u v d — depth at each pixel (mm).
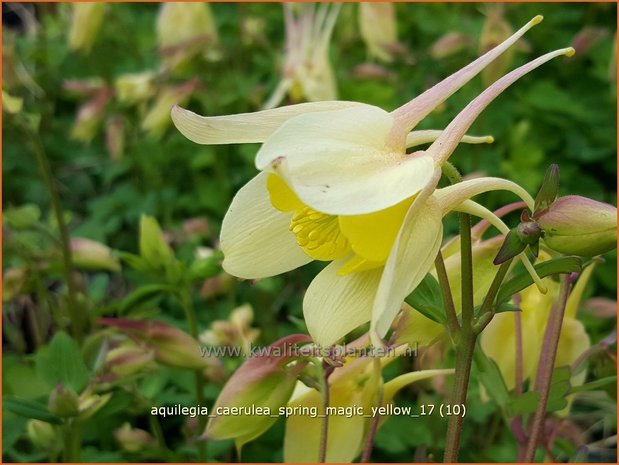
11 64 485
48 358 263
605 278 404
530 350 254
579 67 531
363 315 180
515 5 550
